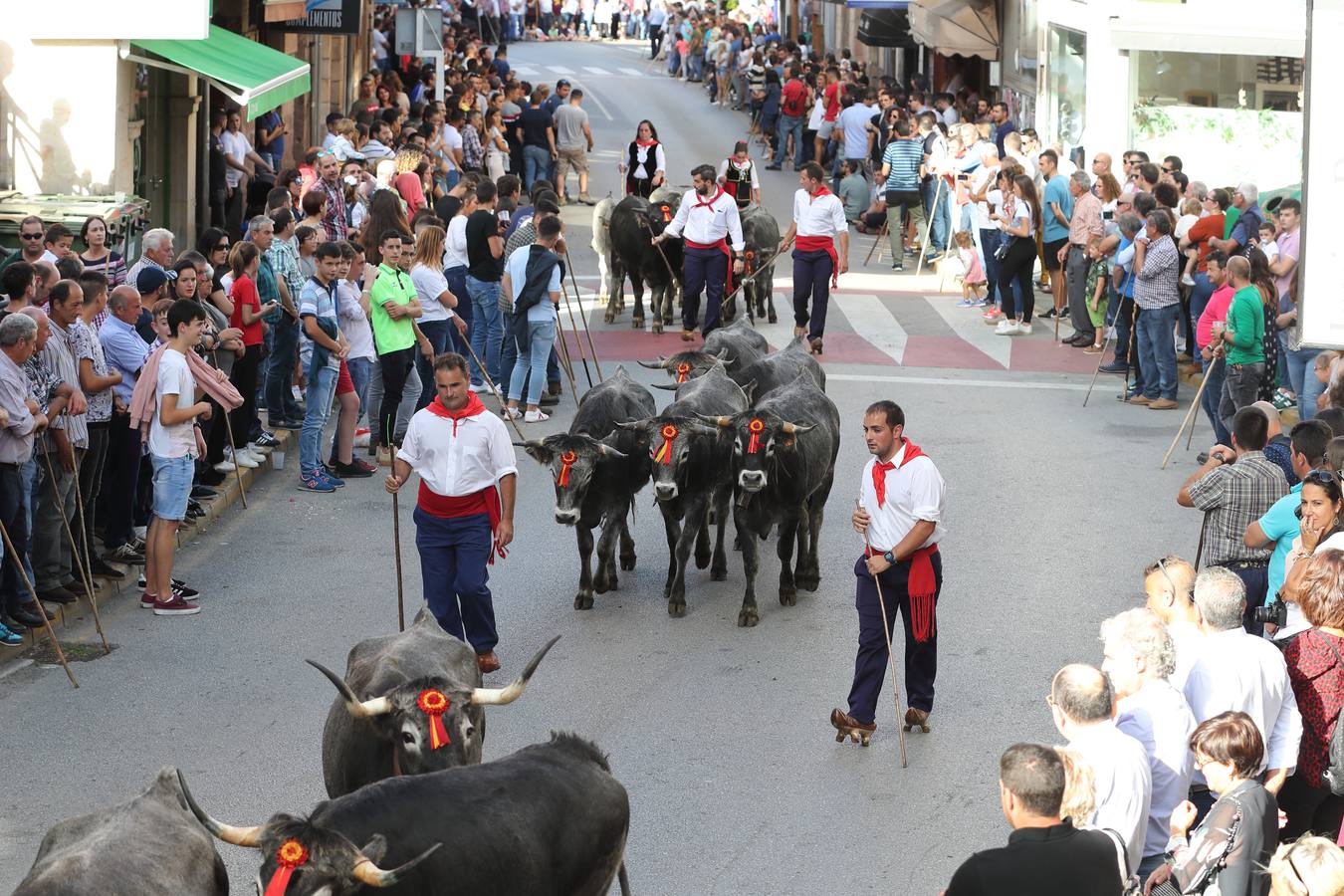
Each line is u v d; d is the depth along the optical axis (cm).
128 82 1775
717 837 812
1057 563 1248
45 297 1071
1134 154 2072
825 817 838
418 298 1537
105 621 1091
